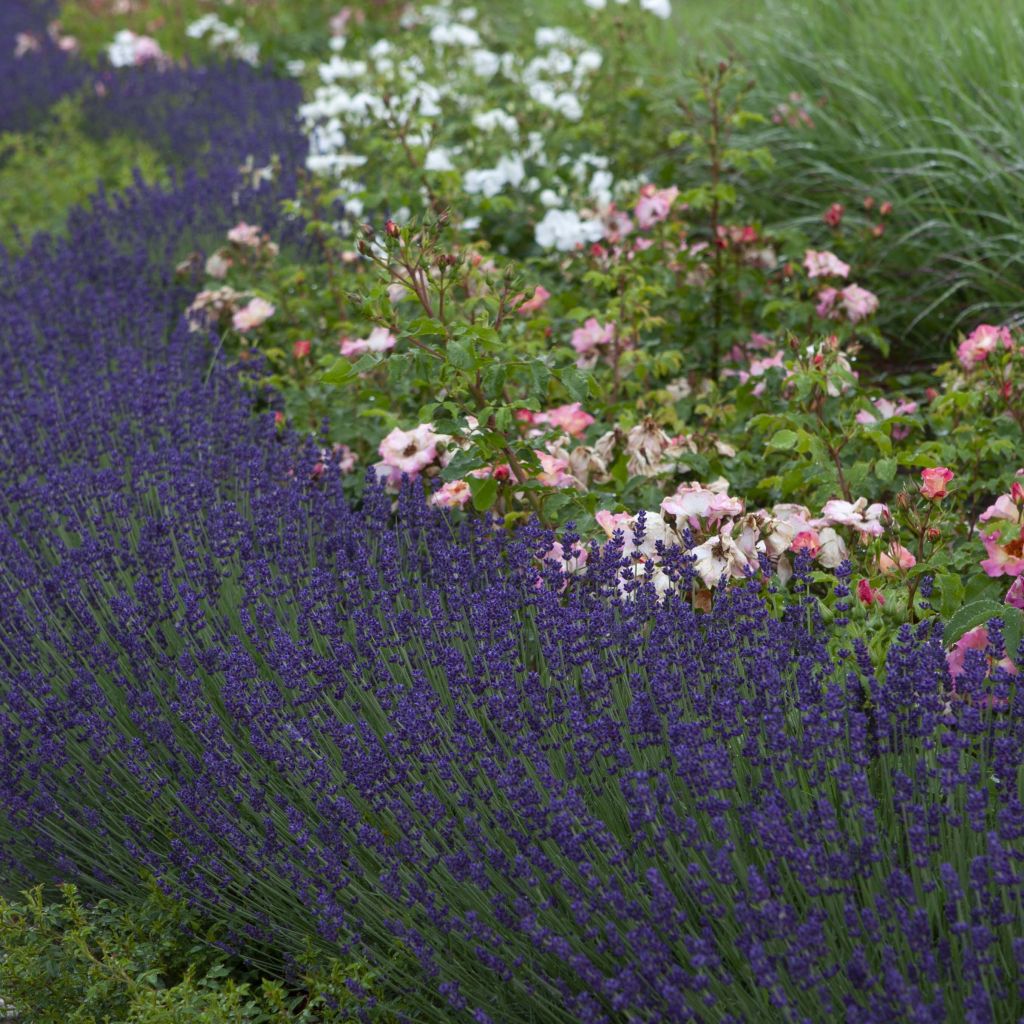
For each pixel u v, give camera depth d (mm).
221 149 8453
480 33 10594
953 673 3002
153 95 10781
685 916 2449
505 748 2900
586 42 8547
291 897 2912
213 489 4172
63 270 6480
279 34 12039
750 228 5383
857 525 3520
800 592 3508
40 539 4094
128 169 8938
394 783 2816
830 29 7113
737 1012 2381
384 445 4137
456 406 3682
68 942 2828
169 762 3197
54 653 3502
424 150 5965
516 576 3371
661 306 5398
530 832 2723
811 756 2619
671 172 6754
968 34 6246
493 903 2637
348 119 7527
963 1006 2182
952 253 5582
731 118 5789
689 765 2557
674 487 4254
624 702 3031
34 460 4496
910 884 2271
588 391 3729
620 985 2291
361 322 5262
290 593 3516
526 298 3820
